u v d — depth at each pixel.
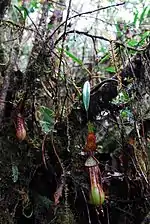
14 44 1.09
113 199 1.11
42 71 1.04
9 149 1.05
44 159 1.01
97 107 1.05
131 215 1.11
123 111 1.12
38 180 1.09
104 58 1.18
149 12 1.31
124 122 1.17
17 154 1.06
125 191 1.12
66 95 1.04
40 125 1.07
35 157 1.08
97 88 1.03
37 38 1.05
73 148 1.09
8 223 1.04
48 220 1.07
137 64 1.02
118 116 1.11
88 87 0.95
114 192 1.12
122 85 1.00
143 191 1.07
